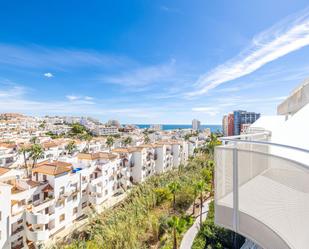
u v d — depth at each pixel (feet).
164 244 59.93
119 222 64.18
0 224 57.82
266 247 11.36
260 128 34.37
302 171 9.61
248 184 12.39
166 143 184.85
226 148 13.76
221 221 13.93
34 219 64.39
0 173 77.00
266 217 11.38
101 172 103.65
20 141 180.65
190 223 68.49
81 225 83.35
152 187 102.53
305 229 9.52
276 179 10.96
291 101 44.68
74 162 110.73
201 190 72.23
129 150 141.59
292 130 19.38
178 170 141.08
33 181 75.56
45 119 524.11
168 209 82.02
